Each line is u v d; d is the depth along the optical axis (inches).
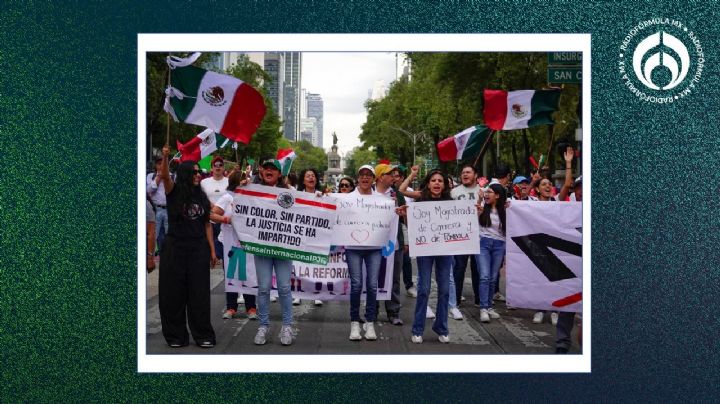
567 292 309.4
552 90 476.4
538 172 529.0
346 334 339.0
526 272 316.8
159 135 1216.8
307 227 313.0
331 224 315.0
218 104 359.3
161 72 978.7
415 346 313.4
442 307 321.4
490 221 375.2
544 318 387.5
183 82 356.8
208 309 306.8
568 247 314.7
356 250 322.0
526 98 478.0
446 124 1433.3
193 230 305.1
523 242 317.4
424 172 2583.7
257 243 309.6
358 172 321.1
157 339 322.0
